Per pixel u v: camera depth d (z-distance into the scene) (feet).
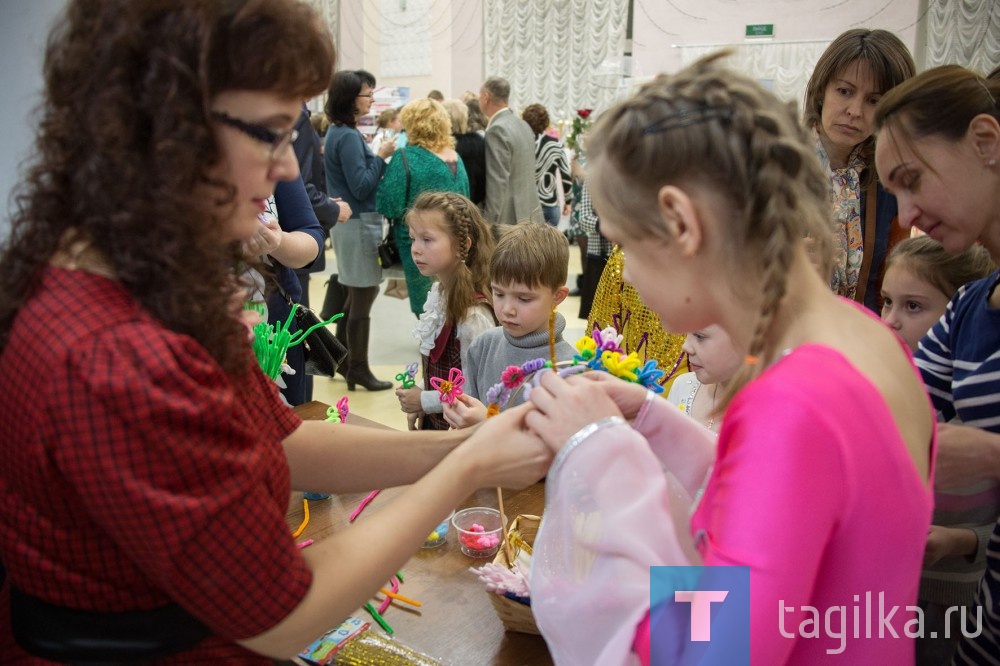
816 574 2.19
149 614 2.50
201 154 2.29
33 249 2.40
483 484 2.92
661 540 2.48
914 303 5.03
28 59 5.33
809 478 2.06
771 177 2.20
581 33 25.98
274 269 7.01
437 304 7.77
